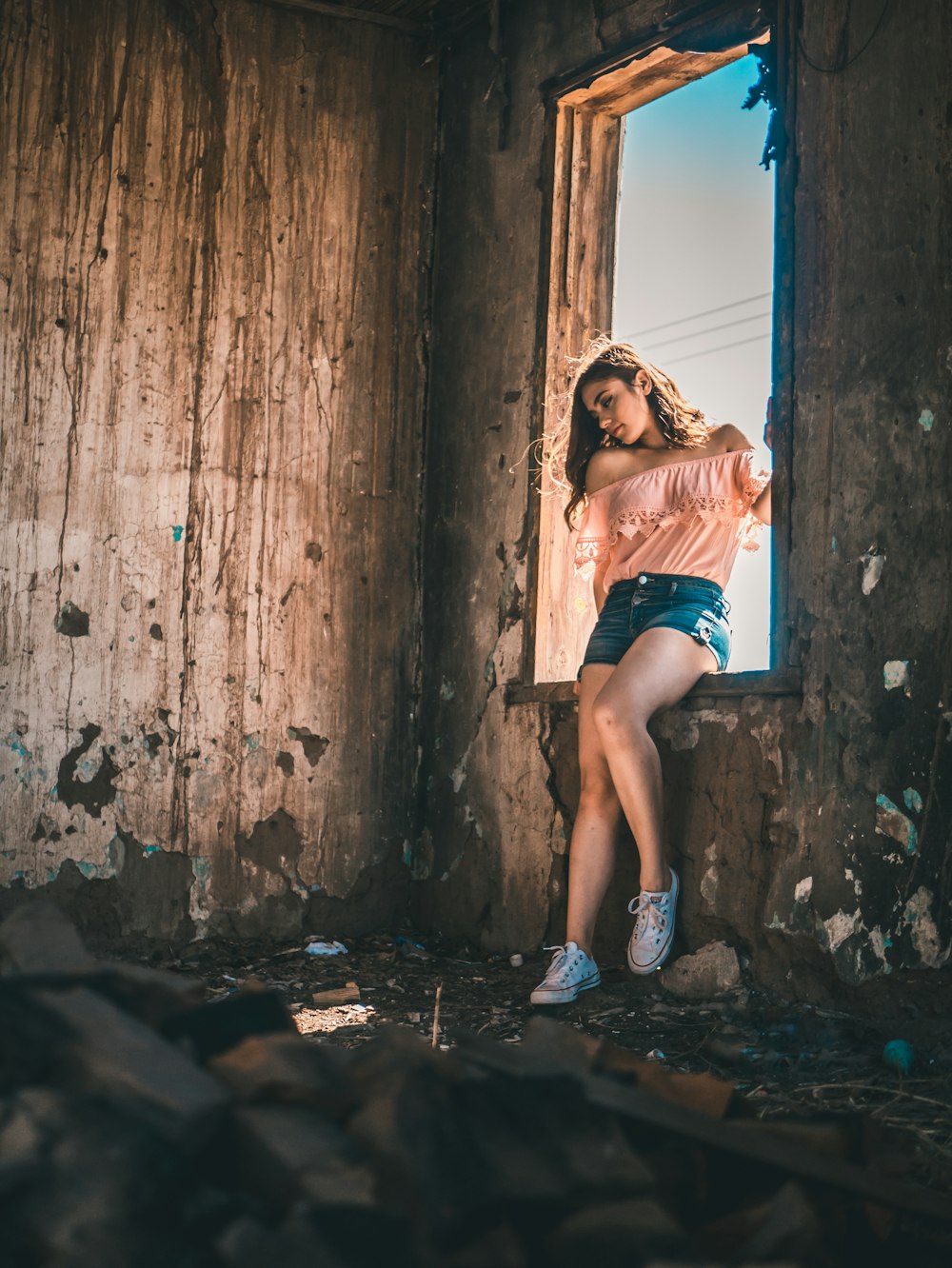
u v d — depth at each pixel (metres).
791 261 3.60
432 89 5.17
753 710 3.58
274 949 4.57
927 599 3.15
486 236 4.87
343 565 4.89
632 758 3.54
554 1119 1.51
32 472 4.36
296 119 4.88
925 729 3.12
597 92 4.52
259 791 4.67
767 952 3.46
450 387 5.00
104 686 4.43
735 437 3.80
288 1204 1.33
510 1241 1.35
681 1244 1.34
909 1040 2.99
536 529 4.51
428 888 4.83
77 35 4.52
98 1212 1.26
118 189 4.55
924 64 3.27
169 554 4.57
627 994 3.70
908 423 3.24
